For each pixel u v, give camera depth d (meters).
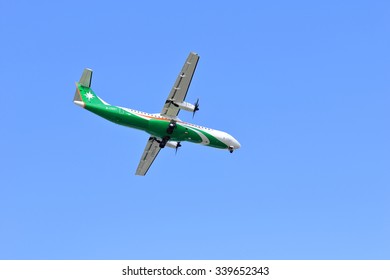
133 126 121.25
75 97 118.38
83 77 119.25
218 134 131.75
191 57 115.69
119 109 119.25
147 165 136.62
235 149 134.88
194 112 122.62
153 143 131.62
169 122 122.94
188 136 127.38
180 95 119.94
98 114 118.38
